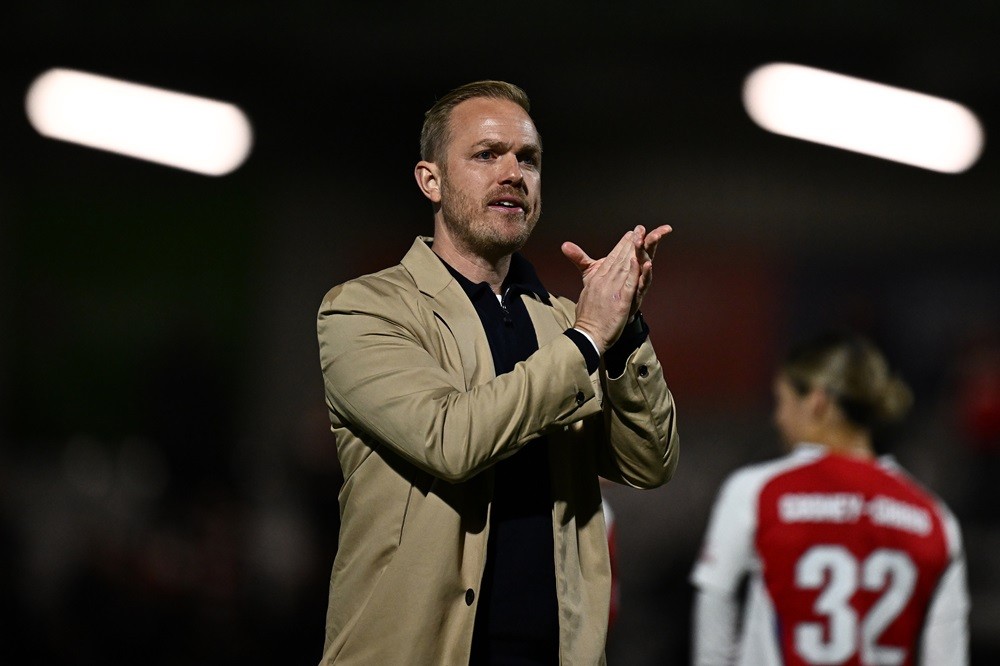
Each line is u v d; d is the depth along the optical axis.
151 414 29.84
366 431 6.74
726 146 32.12
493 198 7.06
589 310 6.62
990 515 29.86
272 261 32.28
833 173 32.16
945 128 29.05
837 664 10.23
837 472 10.55
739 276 32.09
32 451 31.12
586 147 32.09
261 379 31.97
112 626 21.28
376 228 32.28
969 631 25.64
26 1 26.80
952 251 31.88
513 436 6.29
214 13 26.97
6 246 31.75
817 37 27.44
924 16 26.17
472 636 6.66
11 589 22.14
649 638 23.12
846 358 10.73
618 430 7.04
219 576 22.03
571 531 6.97
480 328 7.01
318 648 22.00
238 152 31.42
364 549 6.79
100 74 29.11
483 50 28.78
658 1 26.56
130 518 23.61
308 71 29.97
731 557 10.62
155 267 32.12
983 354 31.23
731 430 31.52
